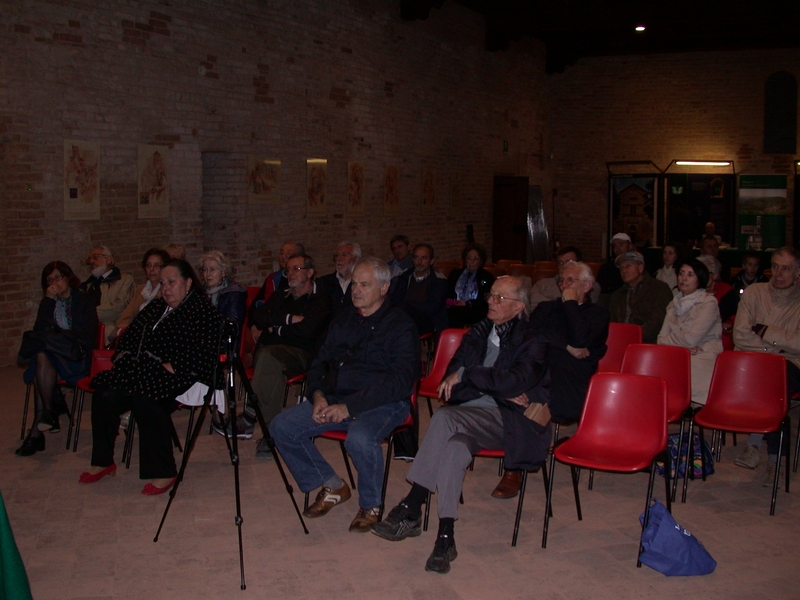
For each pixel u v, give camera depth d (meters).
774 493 4.11
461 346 4.17
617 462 3.66
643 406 3.93
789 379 4.74
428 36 13.85
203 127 9.33
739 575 3.44
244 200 9.98
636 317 6.05
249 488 4.48
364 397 3.90
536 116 18.36
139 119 8.52
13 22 7.22
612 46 17.77
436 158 14.45
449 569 3.48
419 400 6.70
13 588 2.64
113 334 5.87
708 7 14.18
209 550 3.67
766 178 17.16
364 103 12.22
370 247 12.73
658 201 17.86
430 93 14.07
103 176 8.19
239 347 5.61
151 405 4.28
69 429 5.12
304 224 11.16
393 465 4.87
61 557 3.58
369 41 12.21
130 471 4.73
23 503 4.21
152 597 3.23
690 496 4.37
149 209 8.75
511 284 3.95
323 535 3.85
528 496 4.37
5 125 7.24
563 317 4.69
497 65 16.39
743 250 15.45
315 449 4.09
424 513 4.10
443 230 14.92
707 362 5.08
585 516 4.09
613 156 18.61
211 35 9.30
